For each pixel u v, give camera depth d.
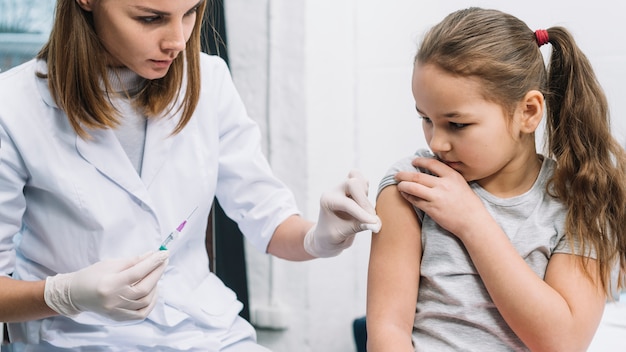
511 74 1.16
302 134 2.29
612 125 1.99
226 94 1.58
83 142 1.36
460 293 1.19
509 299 1.14
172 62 1.40
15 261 1.44
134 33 1.23
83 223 1.37
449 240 1.21
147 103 1.40
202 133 1.50
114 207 1.38
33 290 1.28
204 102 1.51
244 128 1.61
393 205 1.26
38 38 2.09
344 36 2.28
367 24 2.29
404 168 1.29
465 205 1.19
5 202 1.32
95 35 1.29
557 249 1.21
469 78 1.14
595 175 1.23
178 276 1.48
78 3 1.27
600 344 1.58
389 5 2.26
